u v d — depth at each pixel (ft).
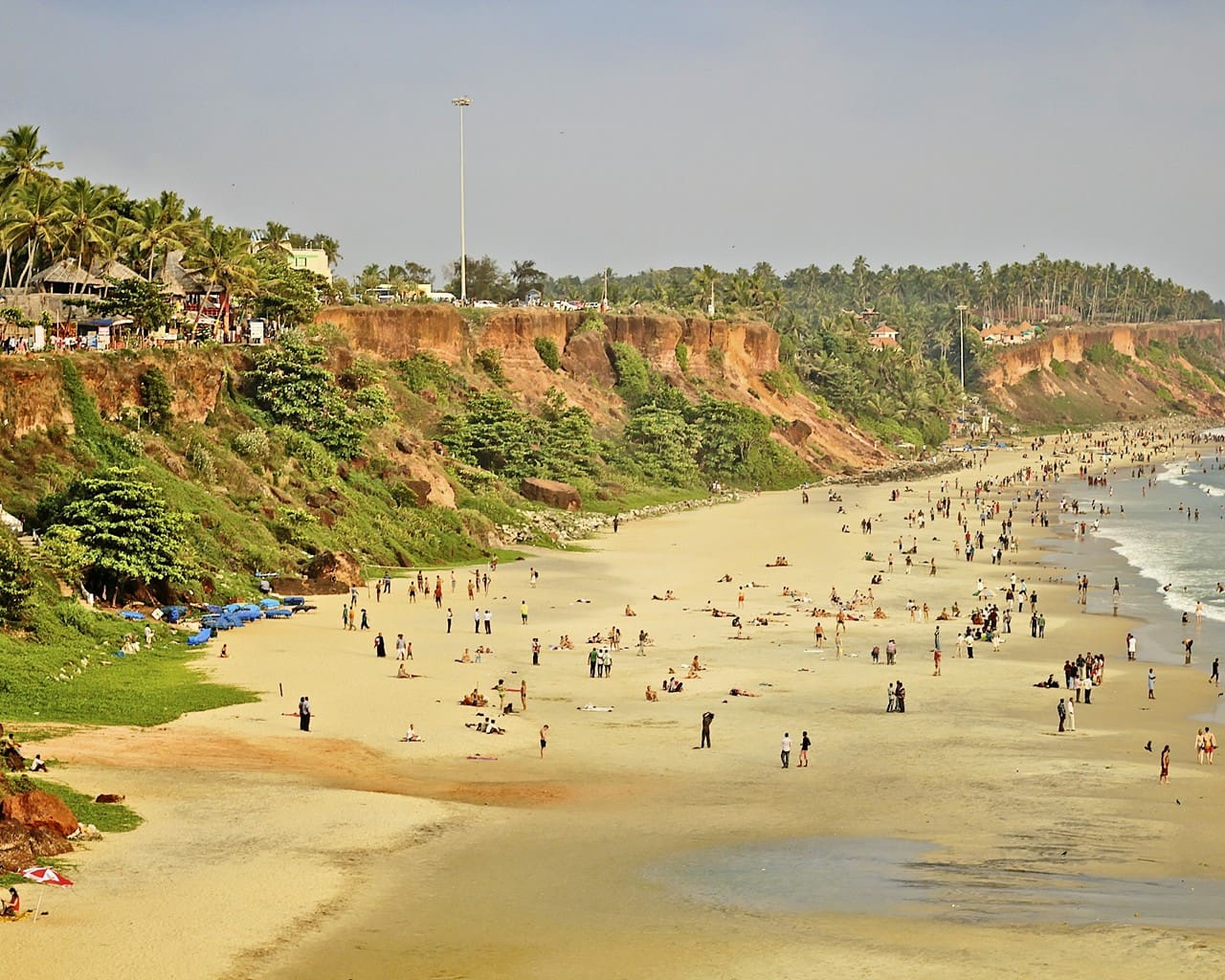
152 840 138.62
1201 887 130.31
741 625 297.53
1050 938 115.03
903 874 134.21
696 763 182.70
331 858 135.74
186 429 365.40
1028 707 223.30
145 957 108.47
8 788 142.20
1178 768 182.09
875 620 312.50
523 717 209.15
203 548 308.81
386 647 263.29
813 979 106.52
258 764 173.17
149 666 229.66
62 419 321.93
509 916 120.78
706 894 127.54
